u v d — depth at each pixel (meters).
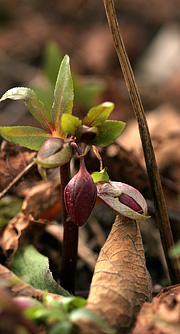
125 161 0.38
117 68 0.77
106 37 0.82
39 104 0.28
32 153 0.36
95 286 0.26
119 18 0.90
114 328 0.25
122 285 0.26
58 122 0.28
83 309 0.23
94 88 0.54
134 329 0.24
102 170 0.28
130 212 0.28
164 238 0.30
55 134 0.28
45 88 0.47
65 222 0.30
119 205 0.28
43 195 0.36
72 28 0.87
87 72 0.77
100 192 0.28
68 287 0.31
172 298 0.25
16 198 0.39
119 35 0.29
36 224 0.36
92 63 0.78
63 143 0.27
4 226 0.35
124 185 0.28
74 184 0.27
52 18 0.90
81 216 0.27
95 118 0.27
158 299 0.25
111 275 0.27
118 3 0.93
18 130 0.28
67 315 0.24
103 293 0.26
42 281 0.31
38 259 0.32
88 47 0.81
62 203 0.30
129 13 0.91
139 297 0.27
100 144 0.28
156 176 0.30
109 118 0.64
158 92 0.70
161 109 0.63
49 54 0.48
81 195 0.27
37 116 0.28
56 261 0.38
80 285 0.38
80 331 0.24
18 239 0.34
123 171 0.38
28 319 0.23
